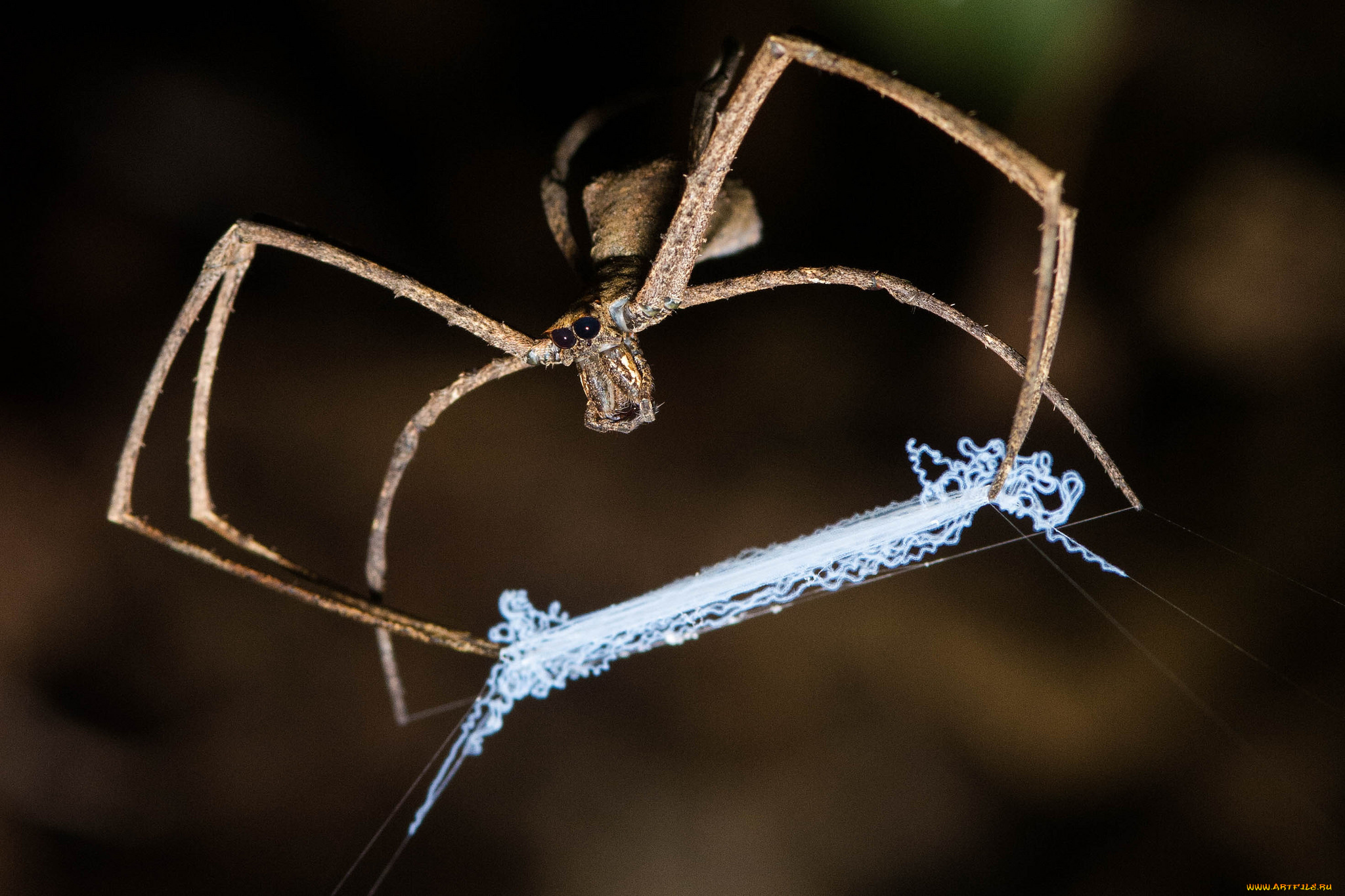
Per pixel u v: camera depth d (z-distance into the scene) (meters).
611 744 0.21
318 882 0.21
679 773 0.21
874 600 0.21
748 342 0.26
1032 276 0.22
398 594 0.23
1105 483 0.21
